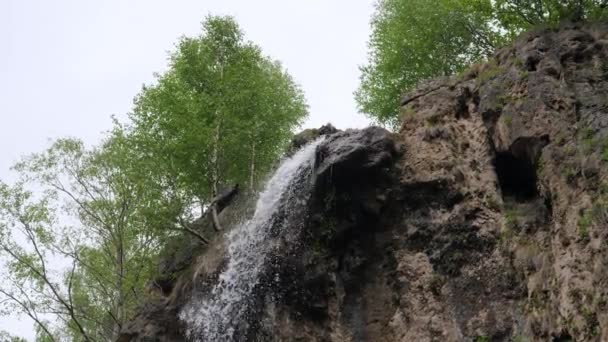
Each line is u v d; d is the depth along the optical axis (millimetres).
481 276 16094
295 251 19641
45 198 30359
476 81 19188
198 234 27203
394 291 17609
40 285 29281
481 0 22797
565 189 14273
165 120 28375
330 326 18203
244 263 21703
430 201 17969
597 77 16141
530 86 16719
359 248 18594
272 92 34750
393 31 30453
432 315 16422
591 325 12242
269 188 22594
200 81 32188
